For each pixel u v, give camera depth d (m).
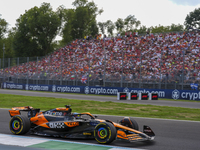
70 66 82.38
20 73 86.00
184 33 76.19
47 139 16.59
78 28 141.12
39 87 79.25
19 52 137.25
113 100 53.16
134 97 56.00
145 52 76.50
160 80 60.31
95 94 67.56
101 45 87.44
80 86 70.50
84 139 16.89
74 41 95.62
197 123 25.44
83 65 81.00
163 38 77.75
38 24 133.12
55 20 133.62
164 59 70.94
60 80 76.00
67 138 17.14
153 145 15.66
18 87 84.62
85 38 94.31
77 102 45.81
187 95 55.69
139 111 34.84
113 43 85.62
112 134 14.98
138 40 81.56
